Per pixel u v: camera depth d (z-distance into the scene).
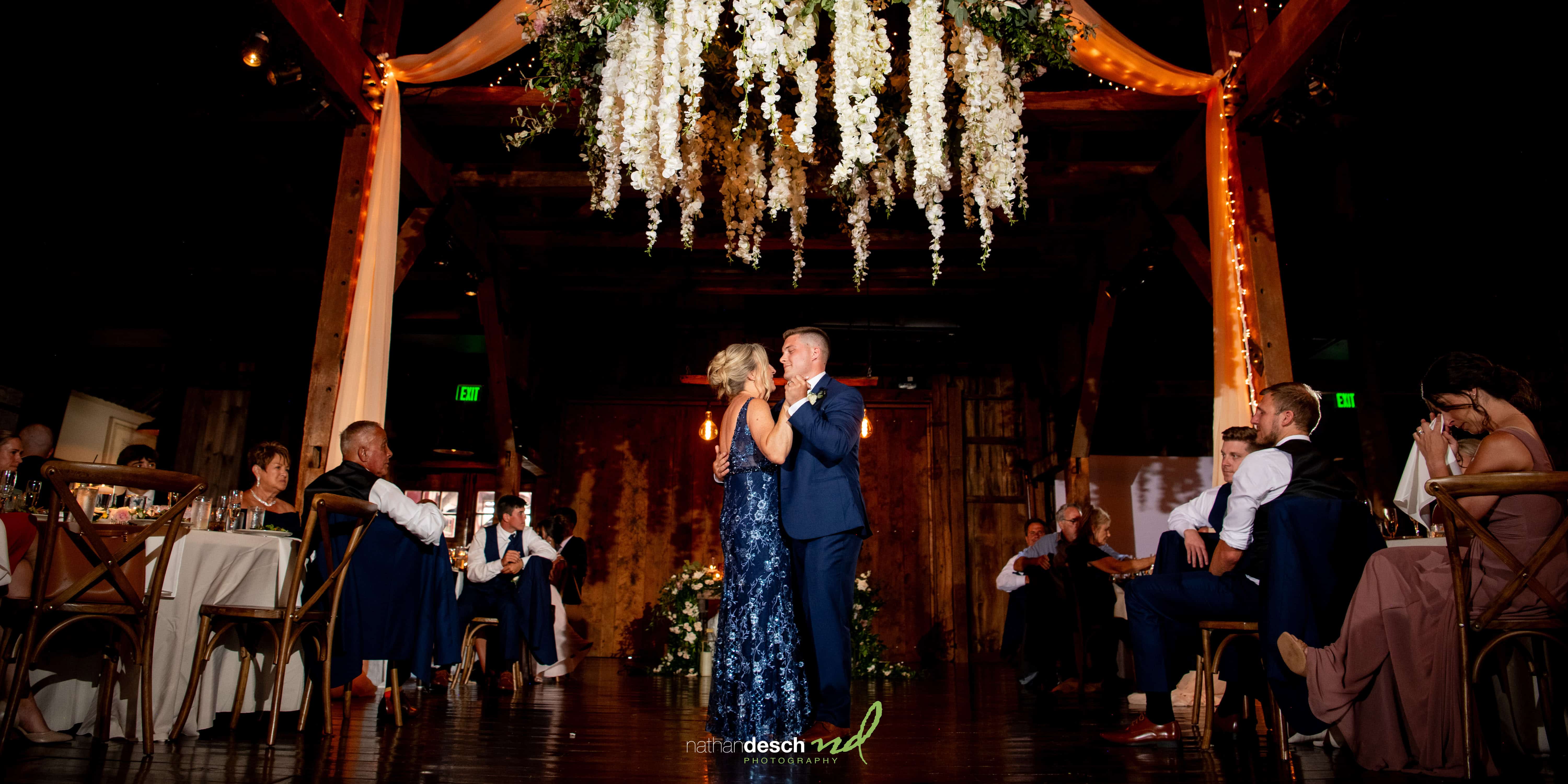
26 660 2.28
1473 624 2.29
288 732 2.93
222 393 9.00
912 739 3.13
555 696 4.70
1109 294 7.48
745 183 4.45
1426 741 2.37
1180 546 3.56
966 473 9.30
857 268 4.55
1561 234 7.24
